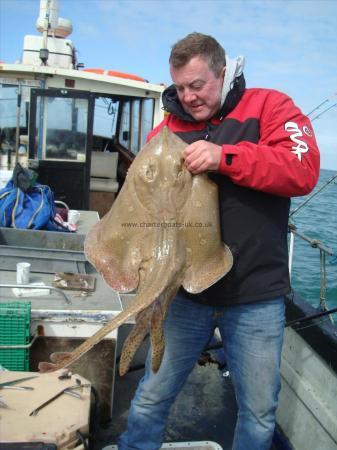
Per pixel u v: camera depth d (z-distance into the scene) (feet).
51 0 23.11
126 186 6.93
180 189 6.73
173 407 11.46
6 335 9.08
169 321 8.11
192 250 6.66
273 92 7.48
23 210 13.69
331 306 19.21
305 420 10.13
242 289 7.44
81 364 9.78
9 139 23.41
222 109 7.41
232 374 8.05
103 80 22.86
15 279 11.13
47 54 22.25
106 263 6.82
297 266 23.59
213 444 9.70
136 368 12.50
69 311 9.48
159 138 6.96
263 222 7.35
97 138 32.24
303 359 10.61
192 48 6.83
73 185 21.94
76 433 6.90
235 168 6.60
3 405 7.32
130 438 8.48
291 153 6.71
